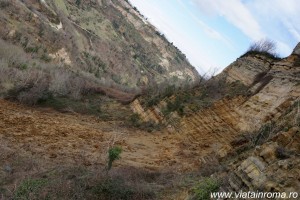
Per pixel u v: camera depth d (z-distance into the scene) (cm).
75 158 1425
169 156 1747
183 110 2388
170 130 2291
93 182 971
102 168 1228
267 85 2120
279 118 1394
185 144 2003
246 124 1947
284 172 675
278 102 1919
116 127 2388
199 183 975
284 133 812
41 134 1756
